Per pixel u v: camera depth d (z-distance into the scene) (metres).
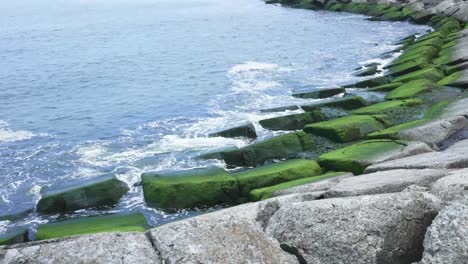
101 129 28.23
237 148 22.59
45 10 110.44
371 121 24.05
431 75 31.44
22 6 123.50
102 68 45.53
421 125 22.06
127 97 34.97
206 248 6.78
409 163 15.71
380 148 19.80
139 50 54.19
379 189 11.15
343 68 40.31
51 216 18.58
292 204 8.16
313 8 85.75
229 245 6.89
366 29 60.44
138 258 6.66
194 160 22.42
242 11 89.19
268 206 9.38
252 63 44.09
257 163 21.97
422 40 43.69
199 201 18.52
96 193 19.08
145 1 120.44
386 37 53.94
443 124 21.64
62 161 23.66
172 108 31.47
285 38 57.12
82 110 32.31
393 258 7.05
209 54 49.59
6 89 38.78
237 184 18.91
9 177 22.03
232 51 50.62
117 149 24.88
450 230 6.62
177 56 49.47
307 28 64.19
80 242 6.79
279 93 33.41
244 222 7.32
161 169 21.89
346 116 26.05
